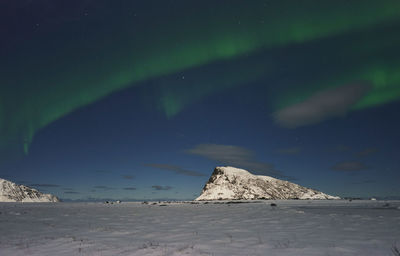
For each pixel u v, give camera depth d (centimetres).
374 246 1162
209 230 1905
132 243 1376
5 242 1465
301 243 1270
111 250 1178
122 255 1072
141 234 1742
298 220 2512
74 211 5044
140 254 1086
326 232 1648
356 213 3372
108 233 1812
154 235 1688
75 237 1623
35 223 2608
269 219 2683
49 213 4369
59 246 1305
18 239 1570
